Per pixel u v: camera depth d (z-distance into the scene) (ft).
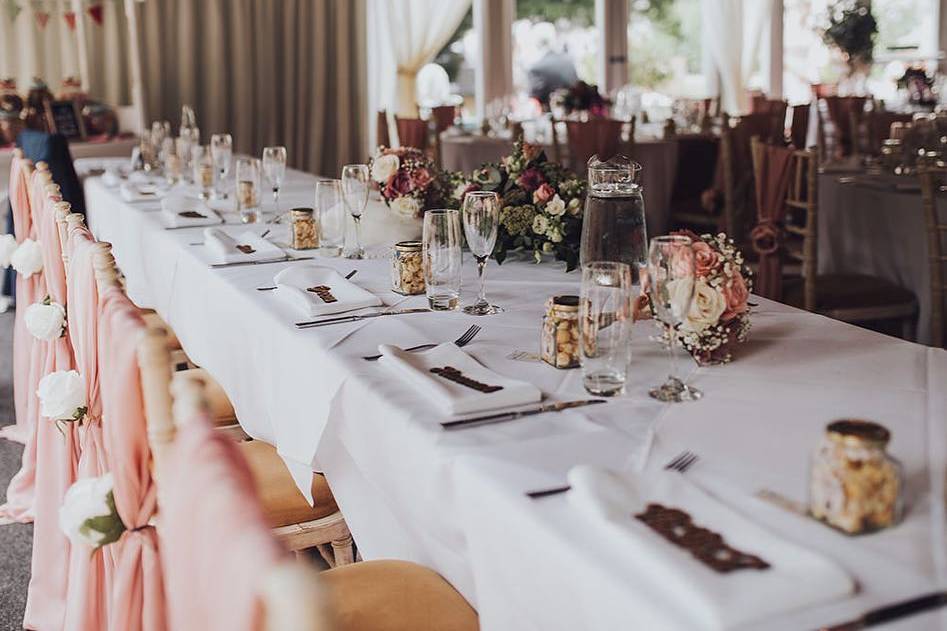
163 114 22.17
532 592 3.59
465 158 19.92
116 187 13.92
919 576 3.05
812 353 5.41
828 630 2.79
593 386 4.83
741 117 18.22
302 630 2.19
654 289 4.83
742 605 2.84
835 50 26.96
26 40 18.92
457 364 5.18
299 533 6.25
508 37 26.00
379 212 8.92
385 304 6.71
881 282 11.57
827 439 3.40
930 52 29.63
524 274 7.64
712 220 18.57
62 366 7.82
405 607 4.74
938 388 4.79
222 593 2.58
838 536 3.31
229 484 2.83
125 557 4.53
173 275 9.14
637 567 3.16
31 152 15.42
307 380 5.81
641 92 27.30
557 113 22.98
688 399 4.70
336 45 23.94
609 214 6.75
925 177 10.12
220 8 22.21
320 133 23.99
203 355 8.22
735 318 5.24
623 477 3.65
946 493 3.53
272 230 9.93
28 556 8.89
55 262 7.87
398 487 4.70
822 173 13.65
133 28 19.77
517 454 4.12
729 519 3.35
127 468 4.39
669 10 27.68
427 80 25.81
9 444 11.37
